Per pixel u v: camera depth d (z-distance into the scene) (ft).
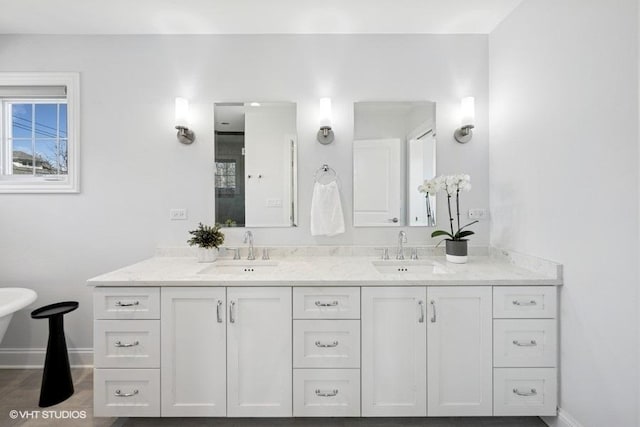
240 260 7.24
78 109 7.48
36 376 7.17
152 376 5.38
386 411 5.38
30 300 6.73
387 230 7.68
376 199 7.66
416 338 5.37
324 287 5.38
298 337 5.37
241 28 7.33
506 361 5.36
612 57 4.28
